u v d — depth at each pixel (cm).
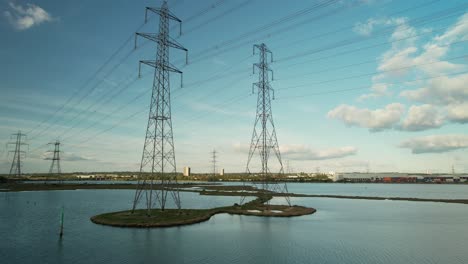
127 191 17362
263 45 8281
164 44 6600
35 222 6306
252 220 6569
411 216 7538
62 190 17762
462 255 3897
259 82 8162
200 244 4384
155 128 6488
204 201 11438
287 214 7256
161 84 6475
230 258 3725
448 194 16388
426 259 3728
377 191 19712
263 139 8112
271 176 11900
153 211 7112
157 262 3562
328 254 3925
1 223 6203
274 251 4044
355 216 7438
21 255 3834
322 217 7169
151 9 6512
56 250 4059
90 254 3869
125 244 4362
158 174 7544
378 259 3716
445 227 5953
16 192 15625
